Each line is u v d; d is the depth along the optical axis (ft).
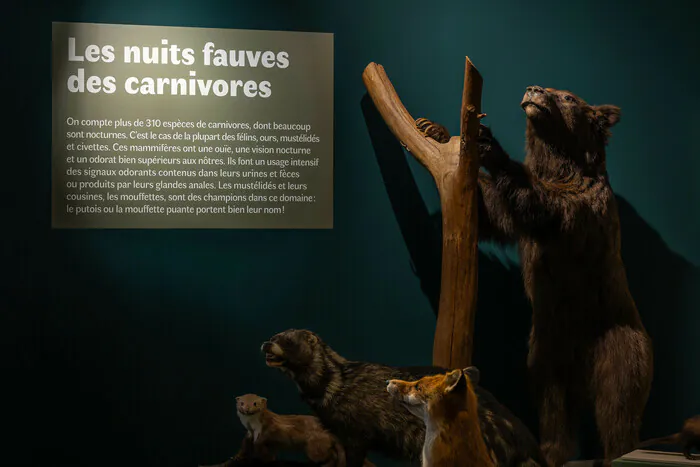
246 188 12.27
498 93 12.91
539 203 10.69
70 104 11.86
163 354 12.12
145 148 12.00
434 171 11.31
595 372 11.21
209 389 12.21
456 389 7.78
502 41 12.91
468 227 10.80
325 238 12.53
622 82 13.12
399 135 11.92
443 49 12.80
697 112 13.17
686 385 13.12
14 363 11.78
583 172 11.34
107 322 11.99
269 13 12.33
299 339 9.82
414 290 12.72
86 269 11.94
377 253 12.66
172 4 12.08
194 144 12.12
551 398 11.46
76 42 11.87
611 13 13.14
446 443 7.75
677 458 8.44
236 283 12.29
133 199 12.00
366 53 12.62
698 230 13.21
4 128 11.78
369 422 9.55
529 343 11.86
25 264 11.82
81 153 11.89
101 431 11.95
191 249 12.17
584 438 12.68
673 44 13.25
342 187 12.57
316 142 12.46
